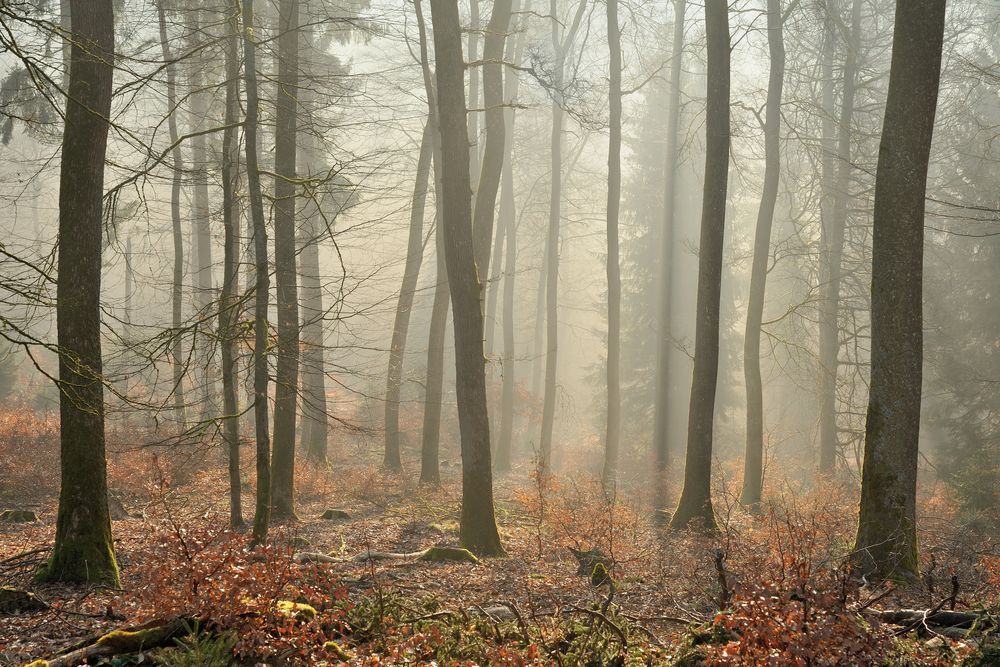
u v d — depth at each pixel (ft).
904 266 32.14
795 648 17.40
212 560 20.97
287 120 44.60
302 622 21.34
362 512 53.36
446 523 49.96
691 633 21.71
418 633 22.16
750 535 42.39
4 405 85.10
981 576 31.17
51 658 19.60
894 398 32.07
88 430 28.48
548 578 32.35
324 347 37.99
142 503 49.93
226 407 40.27
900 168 32.22
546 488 48.88
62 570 27.71
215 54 53.62
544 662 20.66
